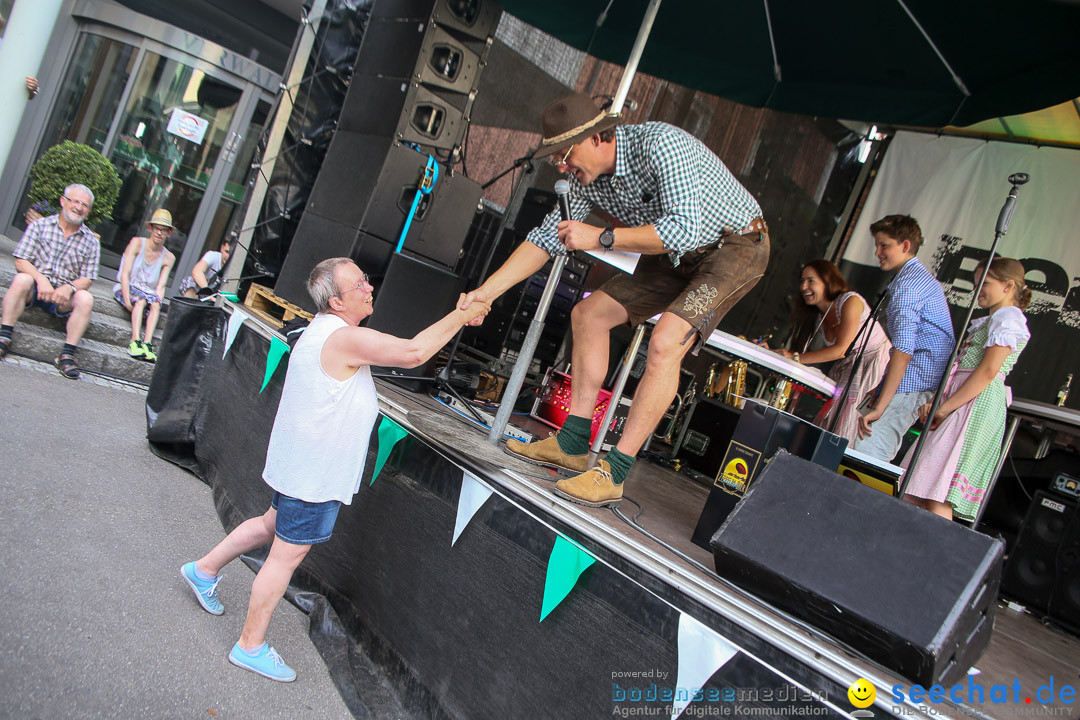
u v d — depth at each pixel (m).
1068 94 3.06
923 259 5.02
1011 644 2.31
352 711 2.33
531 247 2.60
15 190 7.41
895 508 1.63
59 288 5.08
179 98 7.39
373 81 3.79
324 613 2.70
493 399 4.51
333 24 4.36
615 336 4.70
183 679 2.16
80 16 7.34
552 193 4.79
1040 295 4.55
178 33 7.24
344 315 2.38
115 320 5.99
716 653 1.60
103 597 2.44
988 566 1.48
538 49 5.60
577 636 1.87
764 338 4.30
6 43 6.27
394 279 3.38
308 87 4.36
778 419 2.09
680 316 2.30
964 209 4.94
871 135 5.41
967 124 3.49
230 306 4.01
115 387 5.27
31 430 3.78
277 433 2.29
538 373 4.78
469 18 3.71
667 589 1.75
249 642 2.32
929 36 3.25
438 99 3.72
